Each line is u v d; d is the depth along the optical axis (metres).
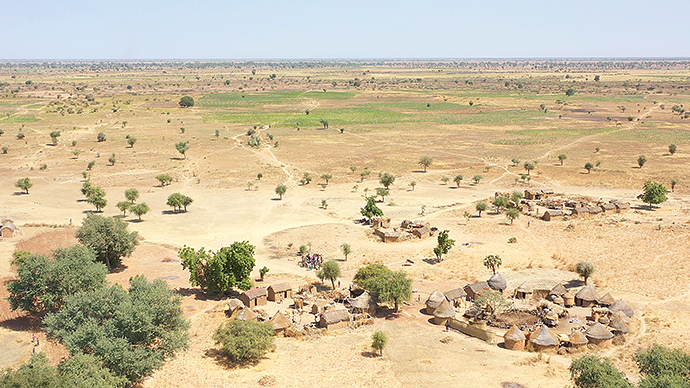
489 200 155.12
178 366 65.75
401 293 82.25
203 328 77.56
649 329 74.81
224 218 137.88
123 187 171.12
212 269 89.50
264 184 177.00
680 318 78.19
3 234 118.19
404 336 75.44
